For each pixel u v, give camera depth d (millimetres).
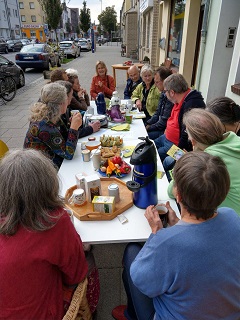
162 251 901
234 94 3578
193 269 857
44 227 979
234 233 918
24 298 995
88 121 2979
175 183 977
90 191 1525
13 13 46438
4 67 8188
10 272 960
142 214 1497
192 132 1551
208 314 904
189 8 5590
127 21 19859
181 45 6527
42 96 2082
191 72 6180
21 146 4410
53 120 2090
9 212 959
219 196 895
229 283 884
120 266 2123
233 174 1364
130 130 2834
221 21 4082
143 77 3803
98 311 1776
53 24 17656
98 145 2328
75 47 20766
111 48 37844
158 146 3148
